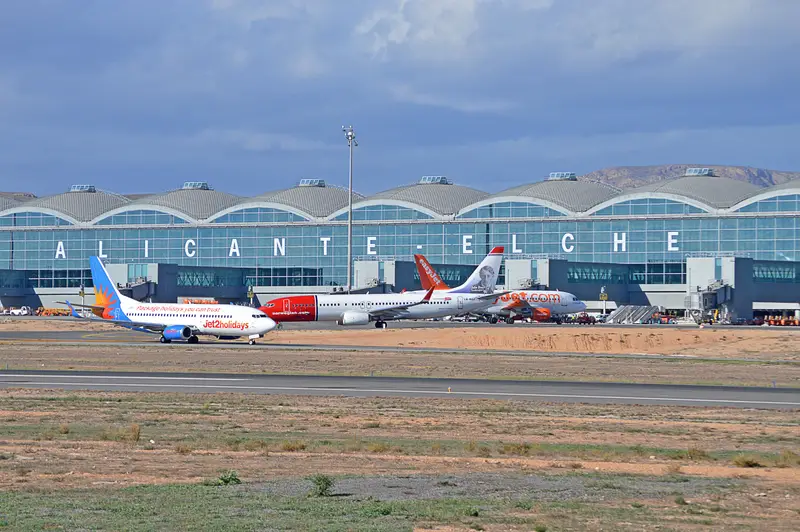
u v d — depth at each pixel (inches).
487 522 1739.7
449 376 5442.9
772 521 1791.3
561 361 6540.4
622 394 4547.2
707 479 2278.5
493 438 3093.0
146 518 1734.7
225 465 2434.8
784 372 5821.9
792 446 2965.1
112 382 5007.4
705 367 6141.7
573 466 2481.5
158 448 2760.8
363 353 7091.5
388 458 2596.0
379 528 1668.3
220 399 4224.9
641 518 1802.4
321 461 2527.1
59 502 1883.6
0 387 4734.3
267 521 1716.3
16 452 2650.1
